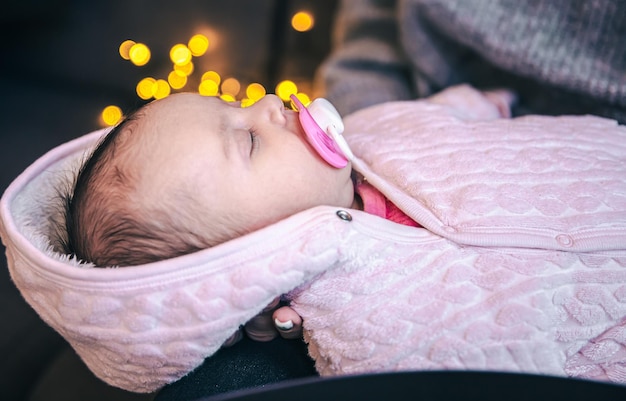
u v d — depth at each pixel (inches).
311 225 26.9
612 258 28.4
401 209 31.1
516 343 26.4
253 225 28.7
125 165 29.1
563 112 42.6
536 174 31.1
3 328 56.4
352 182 33.6
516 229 28.8
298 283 27.1
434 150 33.3
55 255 27.7
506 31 41.0
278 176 29.0
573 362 27.9
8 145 75.9
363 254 28.1
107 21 92.4
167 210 28.3
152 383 29.0
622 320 27.7
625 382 27.1
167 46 86.4
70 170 32.9
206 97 31.8
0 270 61.6
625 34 38.1
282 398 20.6
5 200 28.9
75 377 46.8
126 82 83.7
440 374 21.2
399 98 49.3
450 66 46.5
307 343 30.2
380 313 27.5
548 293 27.4
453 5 41.8
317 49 82.7
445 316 27.0
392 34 51.9
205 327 26.6
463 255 28.7
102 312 26.5
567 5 39.6
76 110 81.0
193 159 28.3
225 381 28.9
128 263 29.6
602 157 32.3
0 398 50.4
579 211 29.5
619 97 38.6
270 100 31.6
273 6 80.4
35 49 90.1
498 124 35.5
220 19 90.0
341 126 30.1
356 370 27.5
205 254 25.9
